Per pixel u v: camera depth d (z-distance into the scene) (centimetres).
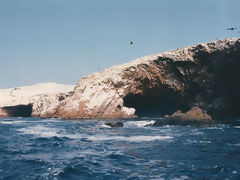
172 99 5394
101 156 1573
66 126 3750
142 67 5394
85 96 5472
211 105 4769
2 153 1692
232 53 4509
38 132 3022
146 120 4681
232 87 4606
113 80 5466
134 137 2428
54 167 1298
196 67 5000
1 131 3167
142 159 1478
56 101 6519
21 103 7944
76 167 1282
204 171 1207
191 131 2852
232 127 3275
